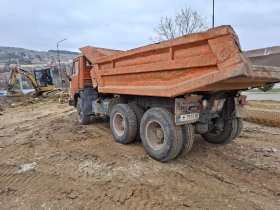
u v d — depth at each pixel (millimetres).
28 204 2893
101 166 3924
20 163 4266
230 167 3766
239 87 3822
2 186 3391
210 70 2992
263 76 3012
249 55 5527
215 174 3518
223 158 4156
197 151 4551
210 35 2889
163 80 3756
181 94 3430
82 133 6266
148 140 4191
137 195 2969
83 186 3256
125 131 4949
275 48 5152
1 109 13188
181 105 3633
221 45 2791
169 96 3564
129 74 4562
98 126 7145
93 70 6070
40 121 8633
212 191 3035
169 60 3564
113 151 4691
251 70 2670
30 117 9953
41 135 6277
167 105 4234
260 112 8242
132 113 4898
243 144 4969
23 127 7648
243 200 2818
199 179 3371
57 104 15047
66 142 5480
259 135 5734
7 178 3654
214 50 2871
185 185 3203
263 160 4031
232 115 4336
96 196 2980
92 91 7285
